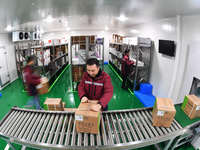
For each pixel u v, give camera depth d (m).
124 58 4.39
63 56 7.66
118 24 5.16
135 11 2.38
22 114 1.78
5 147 2.16
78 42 4.05
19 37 5.35
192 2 1.59
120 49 6.45
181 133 1.53
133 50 5.01
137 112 1.79
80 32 8.91
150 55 4.08
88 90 1.67
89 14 2.77
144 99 3.81
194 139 2.08
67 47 8.85
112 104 3.71
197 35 2.39
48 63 4.80
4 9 1.59
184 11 2.31
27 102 3.81
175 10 2.23
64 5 1.80
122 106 3.60
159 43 3.47
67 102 3.82
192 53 2.47
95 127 1.30
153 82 4.09
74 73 4.39
